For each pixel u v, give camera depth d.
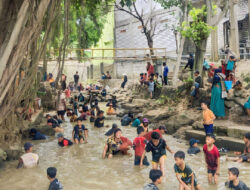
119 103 20.33
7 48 4.37
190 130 10.39
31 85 6.18
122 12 30.36
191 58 16.55
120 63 30.89
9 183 6.16
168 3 21.52
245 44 21.11
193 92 12.91
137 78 29.00
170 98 15.31
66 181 6.27
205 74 15.50
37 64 5.67
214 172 5.93
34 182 6.23
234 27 17.88
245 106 10.16
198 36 13.32
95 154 8.53
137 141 7.43
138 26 28.64
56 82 6.20
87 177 6.52
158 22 26.64
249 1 17.48
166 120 12.40
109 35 33.19
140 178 6.43
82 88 26.33
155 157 6.40
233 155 8.03
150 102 16.50
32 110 12.66
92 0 8.54
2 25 4.80
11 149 7.82
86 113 16.28
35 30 4.99
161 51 26.48
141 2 28.08
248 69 15.40
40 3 4.74
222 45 22.78
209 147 5.86
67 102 21.11
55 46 6.30
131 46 29.58
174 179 6.34
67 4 5.91
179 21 22.78
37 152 8.74
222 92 10.50
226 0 15.84
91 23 20.73
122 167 7.27
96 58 23.36
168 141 10.19
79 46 7.12
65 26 5.93
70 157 8.21
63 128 12.96
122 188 5.84
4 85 4.61
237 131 8.95
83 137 10.19
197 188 5.28
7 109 5.52
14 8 4.79
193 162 7.56
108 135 11.09
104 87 27.84
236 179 5.11
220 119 10.66
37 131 10.93
